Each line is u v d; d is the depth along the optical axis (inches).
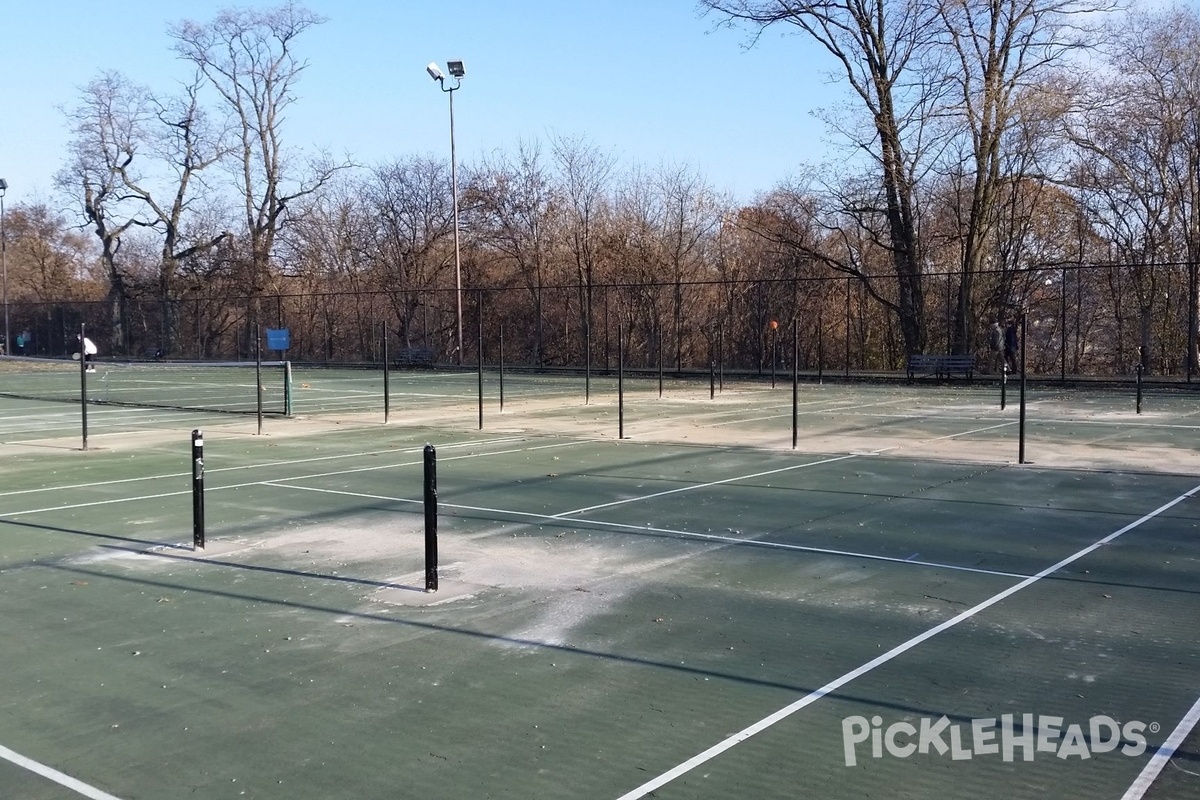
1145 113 1397.6
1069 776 171.2
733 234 1980.8
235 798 165.6
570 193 2012.8
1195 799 163.0
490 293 2000.5
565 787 168.1
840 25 1481.3
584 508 429.1
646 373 1599.4
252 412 938.7
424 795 165.8
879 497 452.8
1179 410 895.7
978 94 1406.3
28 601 291.4
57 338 2517.2
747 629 257.3
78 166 2349.9
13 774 175.9
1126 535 366.9
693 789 166.9
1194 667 225.1
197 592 299.1
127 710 206.1
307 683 220.7
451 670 228.1
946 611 271.4
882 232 1626.5
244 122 2294.5
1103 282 1483.8
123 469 567.8
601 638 250.8
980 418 839.1
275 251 2379.4
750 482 498.6
